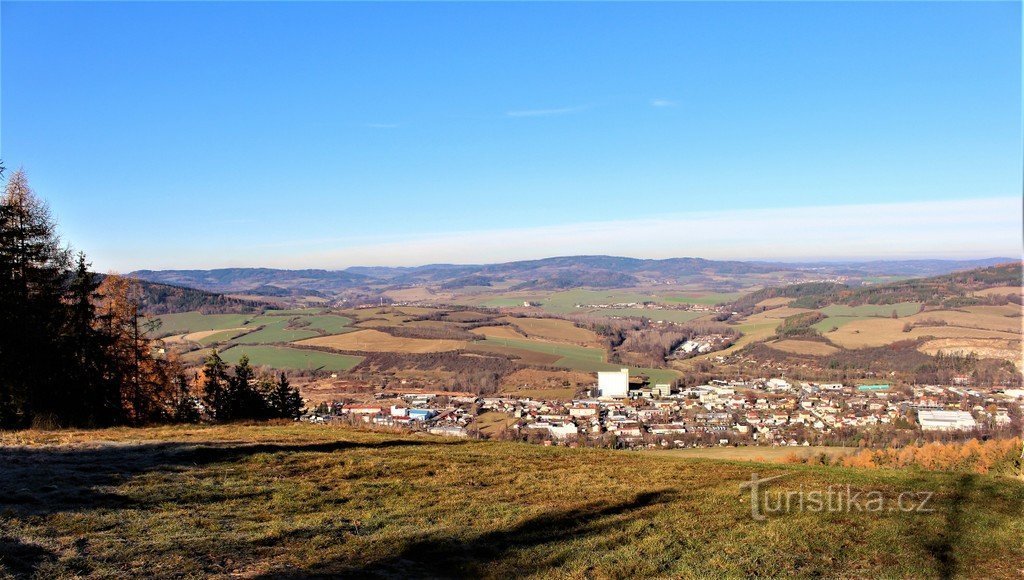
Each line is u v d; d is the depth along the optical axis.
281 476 16.77
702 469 20.62
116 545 10.44
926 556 12.08
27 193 29.33
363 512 13.91
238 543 11.09
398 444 23.69
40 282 28.67
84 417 28.77
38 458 16.31
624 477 19.05
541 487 17.25
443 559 11.18
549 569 10.90
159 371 36.28
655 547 12.16
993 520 14.27
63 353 28.16
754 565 11.41
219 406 42.25
